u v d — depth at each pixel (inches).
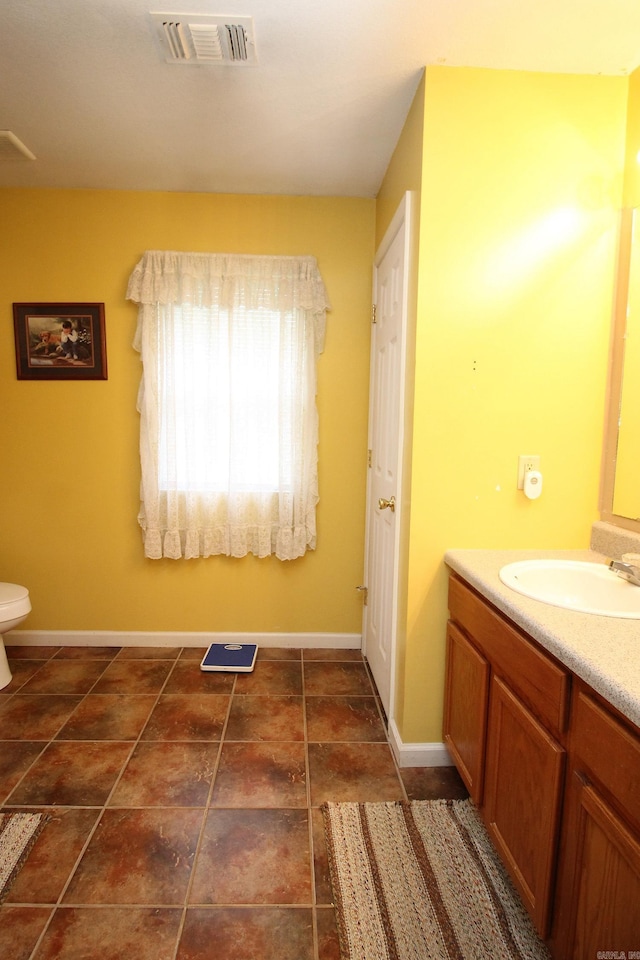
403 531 67.1
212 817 56.9
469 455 62.0
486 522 63.2
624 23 50.3
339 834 54.1
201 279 90.0
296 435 92.4
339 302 93.3
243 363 91.4
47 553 98.3
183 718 76.2
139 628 100.6
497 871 49.8
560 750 37.0
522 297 60.2
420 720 65.8
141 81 60.6
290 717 77.0
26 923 44.5
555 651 36.8
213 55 55.7
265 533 95.2
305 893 47.8
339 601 100.3
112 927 44.3
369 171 82.4
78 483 96.7
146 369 89.9
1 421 95.0
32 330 93.1
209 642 100.7
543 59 56.2
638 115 57.4
